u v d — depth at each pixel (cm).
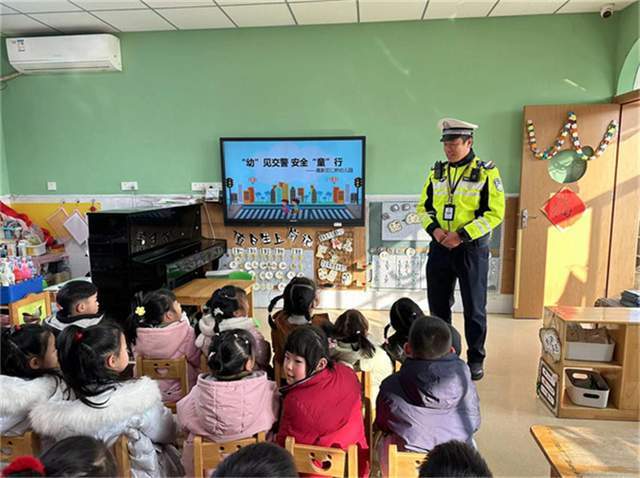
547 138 423
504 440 244
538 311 441
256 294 486
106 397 155
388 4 394
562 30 423
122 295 347
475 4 396
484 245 296
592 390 263
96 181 492
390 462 149
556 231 432
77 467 104
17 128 491
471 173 294
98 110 480
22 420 166
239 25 446
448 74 439
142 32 462
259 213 467
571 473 138
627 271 430
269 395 172
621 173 421
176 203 468
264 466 100
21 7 394
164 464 172
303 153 454
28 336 172
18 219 470
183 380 219
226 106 466
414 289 465
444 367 172
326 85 452
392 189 459
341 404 164
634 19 392
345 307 475
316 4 392
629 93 396
